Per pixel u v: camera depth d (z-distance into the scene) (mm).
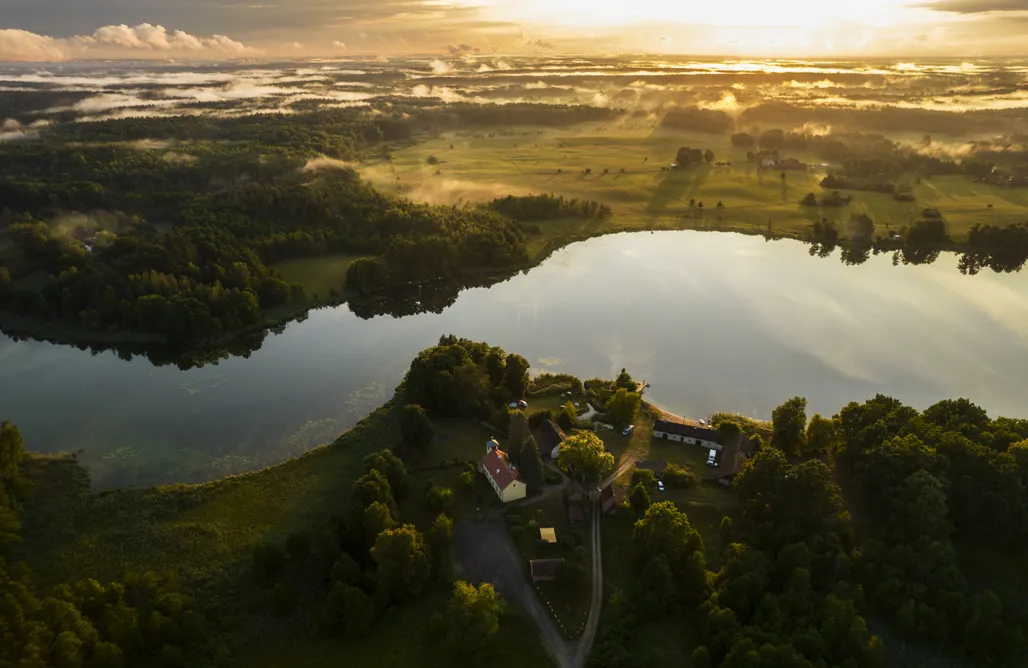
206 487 112625
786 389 144625
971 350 160250
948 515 95062
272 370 156625
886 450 99188
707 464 115812
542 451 116875
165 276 177375
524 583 92062
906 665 80312
